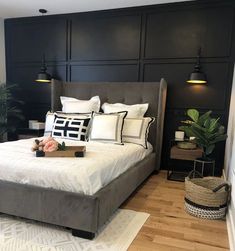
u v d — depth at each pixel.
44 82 4.39
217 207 2.20
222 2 3.29
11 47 4.54
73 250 1.67
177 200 2.61
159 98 3.44
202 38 3.42
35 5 3.73
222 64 3.36
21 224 2.00
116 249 1.70
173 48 3.57
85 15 3.99
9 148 2.41
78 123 3.11
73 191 1.83
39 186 1.91
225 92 3.37
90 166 1.90
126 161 2.50
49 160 2.03
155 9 3.60
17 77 4.58
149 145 3.35
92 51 4.02
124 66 3.86
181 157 3.16
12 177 1.97
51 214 1.86
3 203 2.01
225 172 3.15
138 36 3.73
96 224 1.78
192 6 3.42
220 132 2.80
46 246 1.71
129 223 2.07
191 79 3.28
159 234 1.92
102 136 2.96
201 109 3.52
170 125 3.70
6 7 3.85
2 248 1.67
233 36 3.28
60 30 4.17
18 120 4.61
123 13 3.78
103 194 1.85
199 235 1.94
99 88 3.85
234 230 1.81
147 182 3.18
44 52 4.32
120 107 3.47
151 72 3.72
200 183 2.54
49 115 3.54
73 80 4.19
